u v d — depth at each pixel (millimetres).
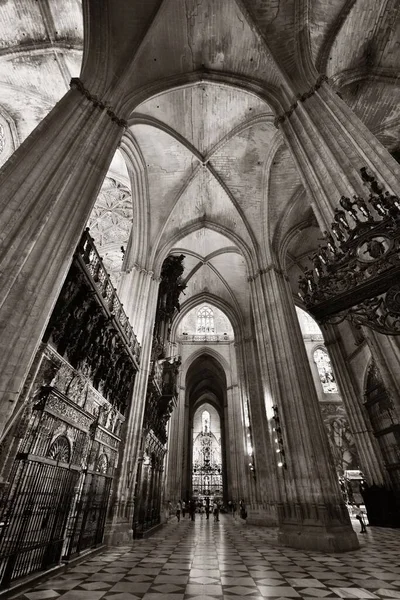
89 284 6672
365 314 3598
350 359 18141
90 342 7336
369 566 5562
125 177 15977
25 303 4668
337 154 6477
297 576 4770
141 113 12531
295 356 11227
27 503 4547
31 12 10508
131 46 9289
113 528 8469
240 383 20969
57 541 5000
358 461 22375
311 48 9945
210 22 10234
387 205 3643
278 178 15156
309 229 18047
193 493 34531
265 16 9680
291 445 9867
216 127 14188
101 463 8219
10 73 12039
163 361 17438
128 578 4613
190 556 6652
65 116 6742
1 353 4230
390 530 12086
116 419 9547
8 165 5348
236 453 24141
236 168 15516
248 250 15992
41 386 5395
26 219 5035
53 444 5793
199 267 21656
